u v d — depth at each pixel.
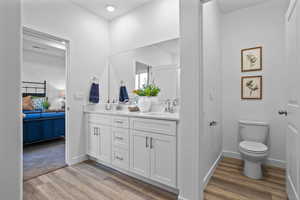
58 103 5.44
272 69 2.27
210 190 1.66
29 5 1.91
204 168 1.72
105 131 2.22
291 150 1.38
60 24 2.21
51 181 1.86
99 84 2.76
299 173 1.17
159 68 2.25
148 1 2.34
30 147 3.22
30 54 4.80
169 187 1.67
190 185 1.38
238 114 2.53
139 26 2.47
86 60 2.56
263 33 2.33
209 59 1.93
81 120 2.49
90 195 1.59
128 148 1.94
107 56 2.90
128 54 2.63
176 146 1.53
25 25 1.87
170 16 2.13
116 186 1.75
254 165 1.90
